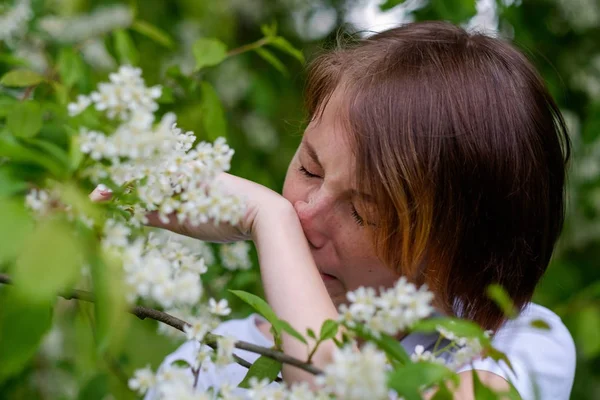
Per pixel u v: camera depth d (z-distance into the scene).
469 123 1.04
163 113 1.48
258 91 2.22
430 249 1.02
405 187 0.99
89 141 0.63
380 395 0.57
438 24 1.18
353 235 1.00
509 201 1.07
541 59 2.22
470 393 0.93
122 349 1.15
